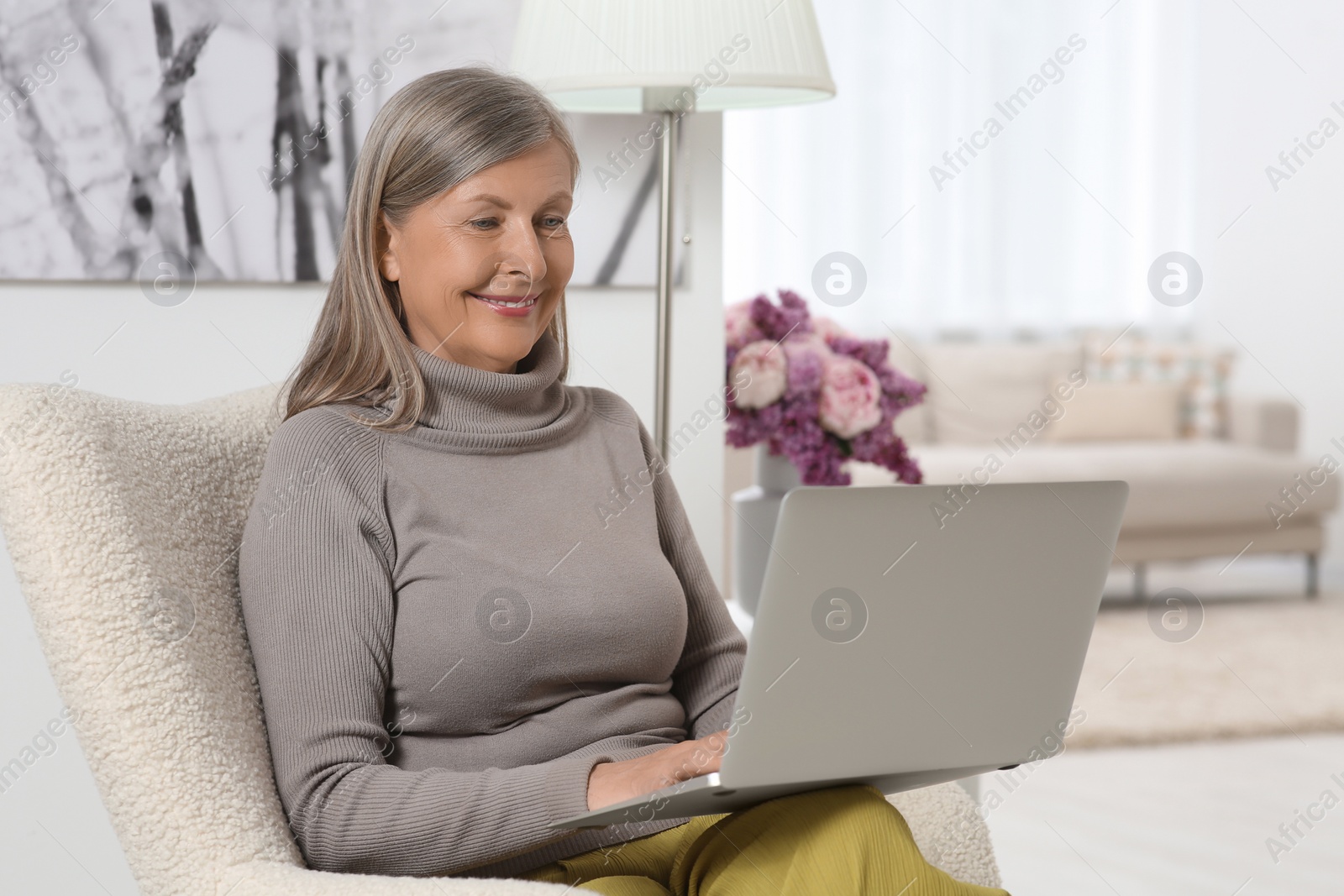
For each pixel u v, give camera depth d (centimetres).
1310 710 312
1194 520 426
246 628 109
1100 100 500
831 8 472
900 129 480
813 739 90
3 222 159
